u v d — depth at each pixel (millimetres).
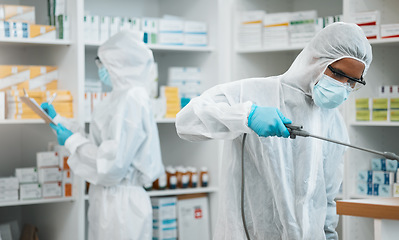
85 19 3236
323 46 1865
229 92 1992
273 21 3367
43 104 2943
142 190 2893
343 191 3121
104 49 2879
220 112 1806
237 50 3469
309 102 1961
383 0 3189
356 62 1824
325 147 2012
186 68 3604
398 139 3322
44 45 3346
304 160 1926
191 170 3582
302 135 1671
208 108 1844
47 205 3471
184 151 3822
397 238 1485
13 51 3572
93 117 2945
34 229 3379
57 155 3150
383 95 3020
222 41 3510
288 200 1920
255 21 3434
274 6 3695
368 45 1907
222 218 2057
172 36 3494
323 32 1885
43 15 3410
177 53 3879
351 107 3104
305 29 3275
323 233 1940
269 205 1984
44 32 3121
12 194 3033
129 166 2842
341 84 1837
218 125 1849
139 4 3965
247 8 3570
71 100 3123
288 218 1914
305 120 1947
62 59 3273
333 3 3678
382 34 2992
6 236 3295
